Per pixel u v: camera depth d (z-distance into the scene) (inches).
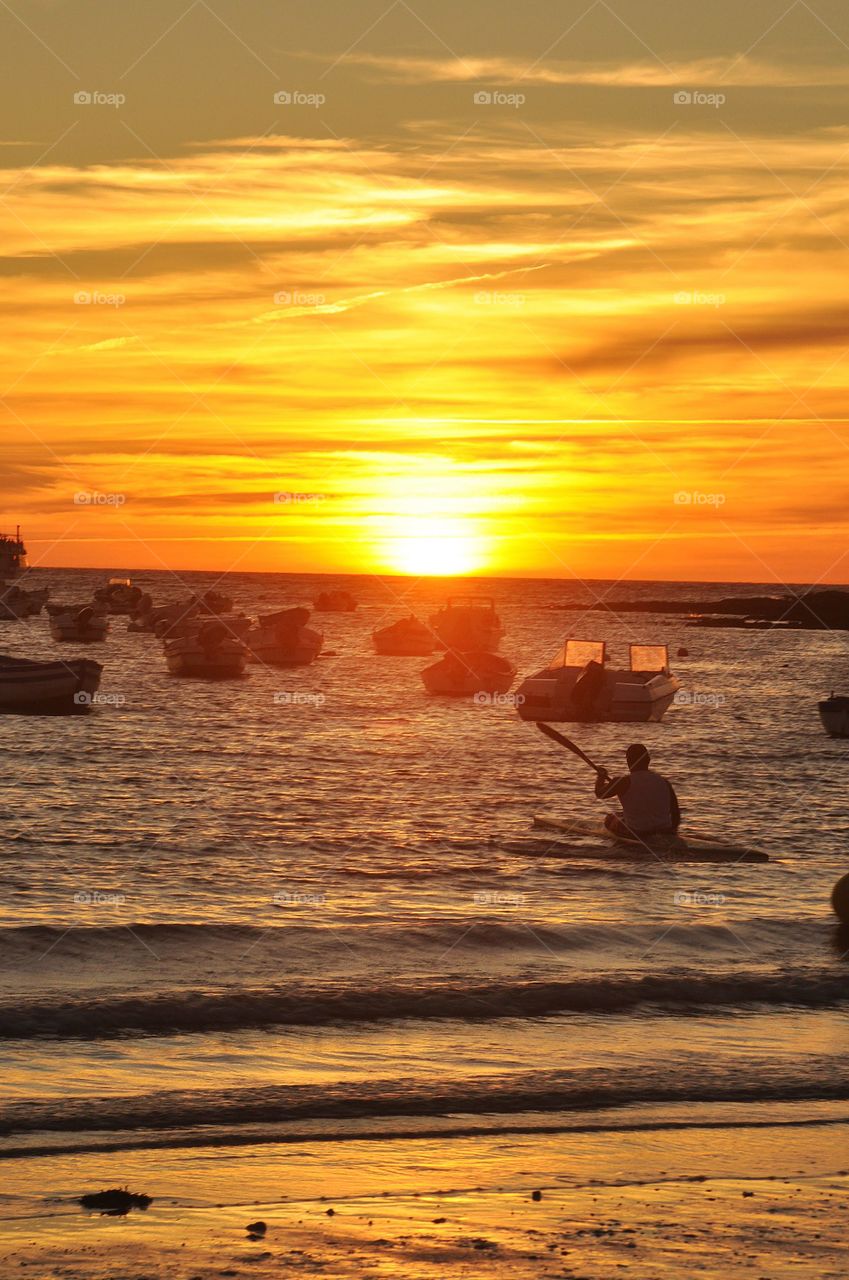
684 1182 394.3
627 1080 496.4
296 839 1218.6
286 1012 582.2
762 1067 518.3
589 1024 577.9
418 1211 366.3
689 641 6215.6
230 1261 327.3
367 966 685.9
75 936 729.0
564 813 1414.9
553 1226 355.6
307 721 2448.3
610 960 709.3
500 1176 397.4
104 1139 423.8
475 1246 339.6
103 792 1547.7
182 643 3336.6
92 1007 574.6
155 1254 331.6
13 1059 508.7
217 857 1119.0
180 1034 548.7
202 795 1533.0
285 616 3804.1
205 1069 503.2
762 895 943.0
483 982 638.5
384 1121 446.6
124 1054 519.8
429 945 736.3
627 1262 330.0
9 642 4854.8
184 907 900.0
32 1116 441.7
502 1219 360.8
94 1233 346.0
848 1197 384.8
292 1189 384.2
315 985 628.1
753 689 3531.0
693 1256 334.6
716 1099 478.0
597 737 2256.4
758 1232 353.1
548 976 662.5
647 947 743.7
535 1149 422.0
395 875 1029.2
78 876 1024.9
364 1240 343.3
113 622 5944.9
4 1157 405.4
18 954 690.8
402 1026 568.4
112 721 2411.4
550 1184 391.2
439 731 2299.5
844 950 745.6
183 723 2388.0
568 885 983.0
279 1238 344.2
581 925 794.8
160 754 1941.4
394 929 773.3
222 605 5457.7
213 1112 450.9
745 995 631.8
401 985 629.0
